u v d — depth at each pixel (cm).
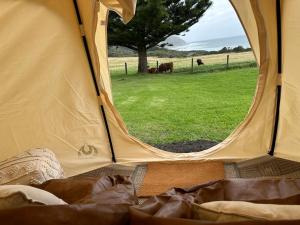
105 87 247
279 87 221
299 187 96
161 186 227
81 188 113
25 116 210
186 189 103
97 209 78
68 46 219
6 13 192
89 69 231
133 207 79
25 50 203
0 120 202
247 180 102
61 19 211
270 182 100
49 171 164
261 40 213
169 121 384
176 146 324
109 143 257
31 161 164
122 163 261
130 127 377
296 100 212
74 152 236
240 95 424
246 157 250
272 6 202
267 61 220
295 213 68
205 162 256
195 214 76
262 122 240
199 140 333
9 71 200
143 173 248
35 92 211
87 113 238
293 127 222
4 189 85
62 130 228
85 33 218
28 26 201
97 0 205
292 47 203
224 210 72
